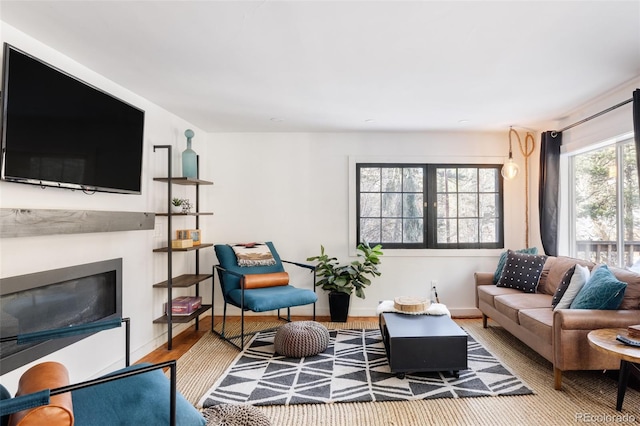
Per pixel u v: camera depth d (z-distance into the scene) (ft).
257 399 7.27
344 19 5.88
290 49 6.97
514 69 7.91
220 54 7.18
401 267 13.92
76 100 6.94
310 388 7.73
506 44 6.74
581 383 7.91
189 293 13.07
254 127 13.23
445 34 6.37
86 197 7.73
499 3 5.42
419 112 11.20
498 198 14.07
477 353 9.74
